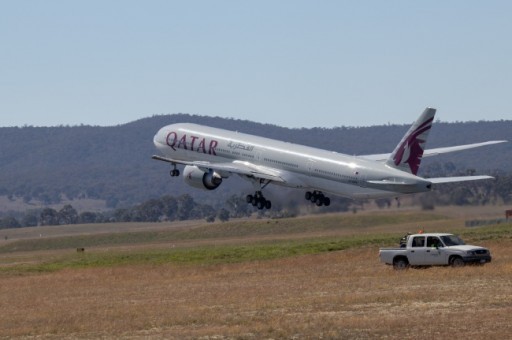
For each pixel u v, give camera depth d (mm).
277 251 166875
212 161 172500
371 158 168500
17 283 141750
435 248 121375
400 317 77375
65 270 163750
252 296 100688
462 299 87438
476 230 176625
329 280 116000
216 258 164875
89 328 79875
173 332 74812
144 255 178875
